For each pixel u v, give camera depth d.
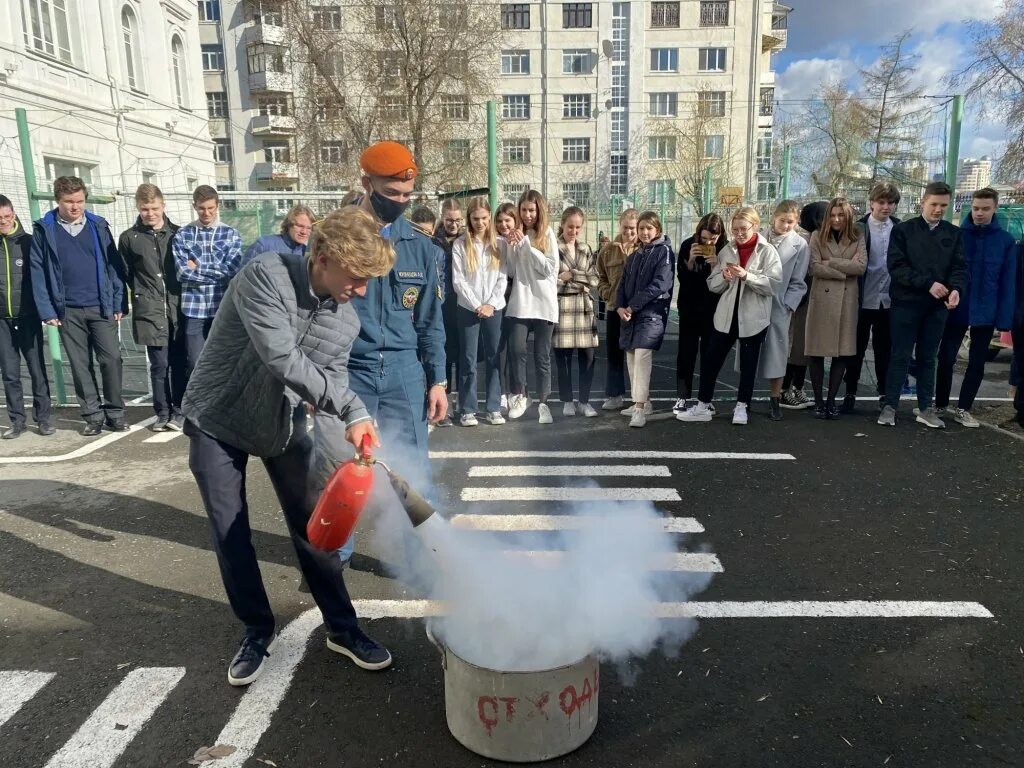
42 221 5.59
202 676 2.64
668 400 7.02
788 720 2.36
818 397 6.25
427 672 2.65
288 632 2.92
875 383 7.75
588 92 41.84
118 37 19.59
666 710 2.41
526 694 2.08
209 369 2.42
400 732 2.32
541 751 2.14
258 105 39.84
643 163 42.34
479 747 2.17
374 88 24.88
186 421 2.48
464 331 5.89
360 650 2.67
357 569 3.45
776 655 2.73
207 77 40.09
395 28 24.39
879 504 4.24
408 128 24.62
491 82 28.84
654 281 5.77
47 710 2.45
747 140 42.19
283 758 2.21
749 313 5.76
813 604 3.11
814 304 5.97
